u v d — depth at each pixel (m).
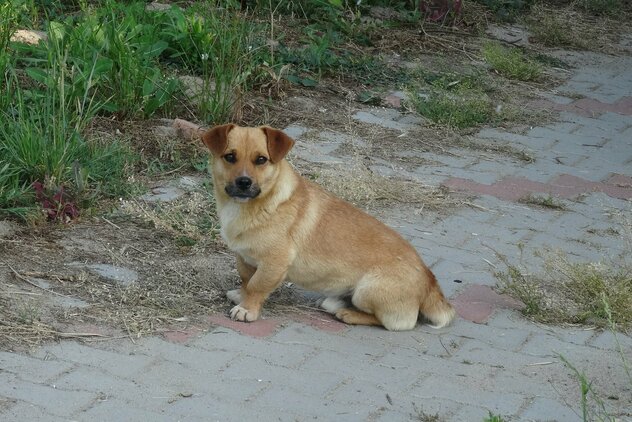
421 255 8.40
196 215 8.63
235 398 6.12
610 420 6.07
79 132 9.38
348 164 10.04
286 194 6.96
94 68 10.02
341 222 7.15
